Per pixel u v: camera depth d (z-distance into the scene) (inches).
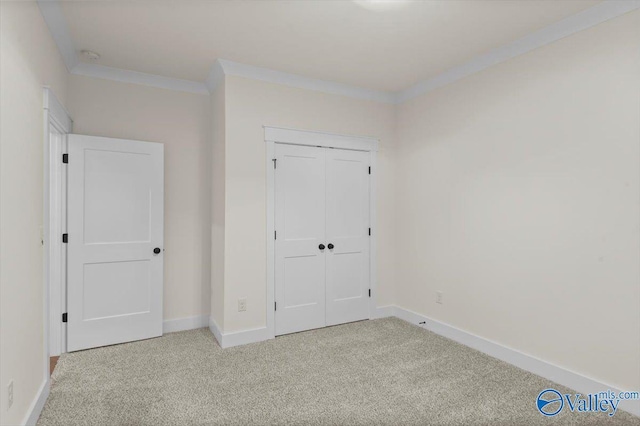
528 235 104.5
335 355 114.8
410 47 111.3
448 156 132.0
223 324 122.6
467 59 120.6
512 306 109.0
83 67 121.9
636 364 81.6
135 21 95.0
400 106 156.3
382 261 156.9
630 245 82.7
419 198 145.4
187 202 140.4
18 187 70.3
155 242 130.9
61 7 87.7
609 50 86.2
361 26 98.5
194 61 121.3
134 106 131.0
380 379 98.3
